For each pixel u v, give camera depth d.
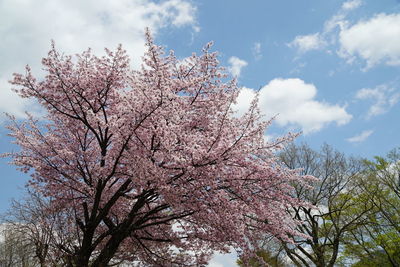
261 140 8.73
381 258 20.44
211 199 8.24
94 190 9.05
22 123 10.50
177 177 8.22
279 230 9.69
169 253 12.08
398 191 22.25
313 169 21.06
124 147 8.51
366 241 21.03
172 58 10.87
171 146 7.54
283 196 9.40
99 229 11.99
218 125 8.44
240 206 8.77
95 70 9.77
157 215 11.08
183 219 10.45
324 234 19.48
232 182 8.68
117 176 9.77
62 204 9.70
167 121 8.23
